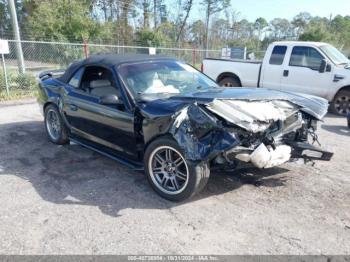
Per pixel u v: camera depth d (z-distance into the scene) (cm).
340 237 302
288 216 337
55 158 505
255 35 5425
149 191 393
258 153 342
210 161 357
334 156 521
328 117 842
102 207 356
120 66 436
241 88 450
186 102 354
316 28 4144
